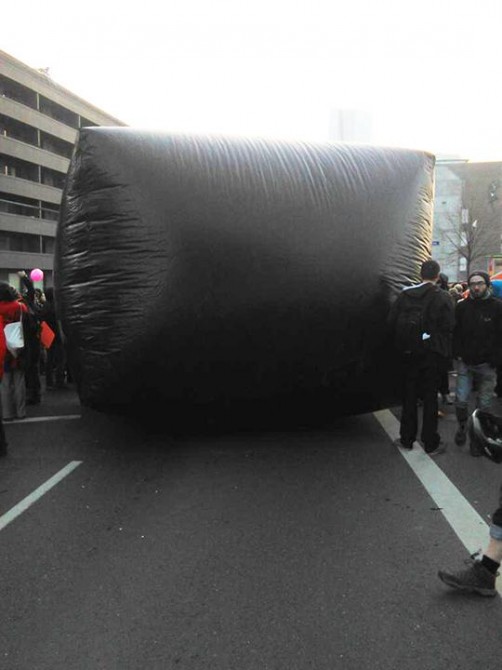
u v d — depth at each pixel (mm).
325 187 5953
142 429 7227
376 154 6488
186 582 3455
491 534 3221
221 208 5609
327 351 5953
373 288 5953
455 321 6047
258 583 3430
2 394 7871
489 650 2781
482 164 60438
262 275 5652
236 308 5633
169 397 6012
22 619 3102
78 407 8742
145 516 4480
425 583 3408
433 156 6973
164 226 5551
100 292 5723
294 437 6758
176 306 5555
